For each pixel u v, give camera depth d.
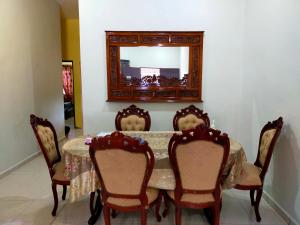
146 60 4.00
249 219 2.68
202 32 3.90
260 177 2.58
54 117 5.84
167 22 3.94
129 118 3.64
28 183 3.63
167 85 4.04
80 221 2.66
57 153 2.96
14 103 4.15
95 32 3.96
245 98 3.84
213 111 4.12
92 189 2.35
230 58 4.02
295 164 2.51
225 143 2.03
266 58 3.14
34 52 4.85
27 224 2.60
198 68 3.98
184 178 2.15
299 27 2.42
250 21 3.65
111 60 3.97
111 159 2.02
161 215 2.75
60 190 3.39
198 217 2.72
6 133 3.92
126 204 2.14
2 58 3.80
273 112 2.96
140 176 2.05
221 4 3.92
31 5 4.73
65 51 7.27
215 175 2.13
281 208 2.75
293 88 2.53
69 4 6.16
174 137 2.05
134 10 3.92
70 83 8.38
